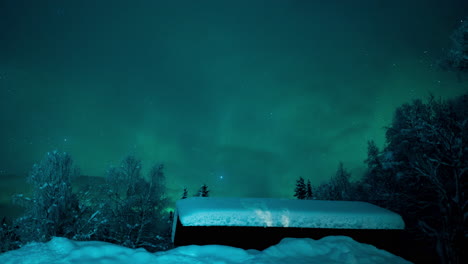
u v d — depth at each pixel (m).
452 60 12.11
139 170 19.73
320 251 4.26
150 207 19.67
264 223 4.86
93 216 17.34
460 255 11.51
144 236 19.23
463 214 12.01
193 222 4.69
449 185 13.23
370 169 16.45
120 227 18.59
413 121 14.03
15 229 16.44
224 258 3.96
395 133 15.42
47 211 16.23
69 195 17.11
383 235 5.12
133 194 19.25
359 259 4.09
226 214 4.78
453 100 14.27
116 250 3.84
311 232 4.98
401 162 14.20
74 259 3.55
